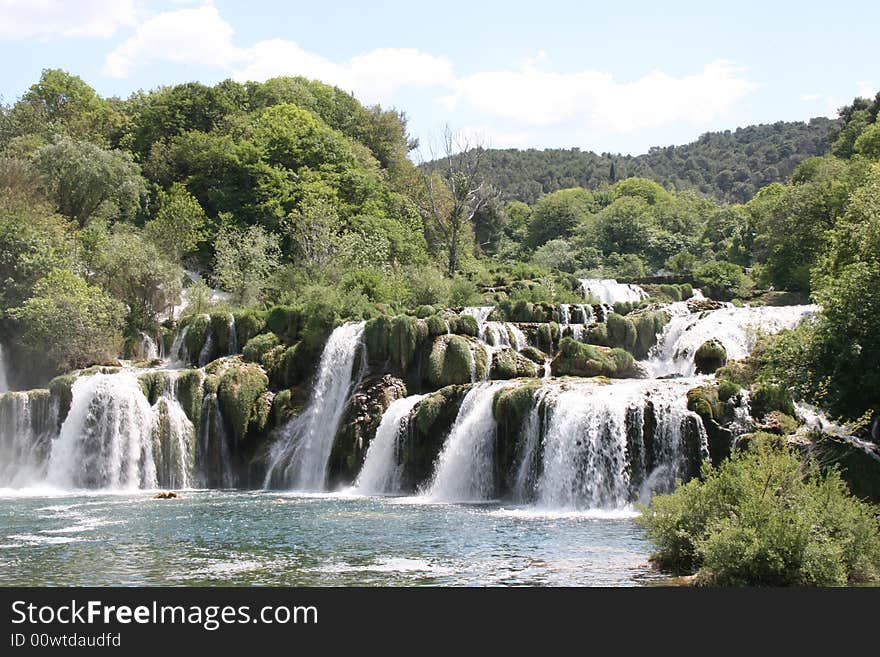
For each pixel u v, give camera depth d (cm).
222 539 3269
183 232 8719
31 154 9331
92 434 5400
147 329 7156
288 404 5622
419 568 2691
